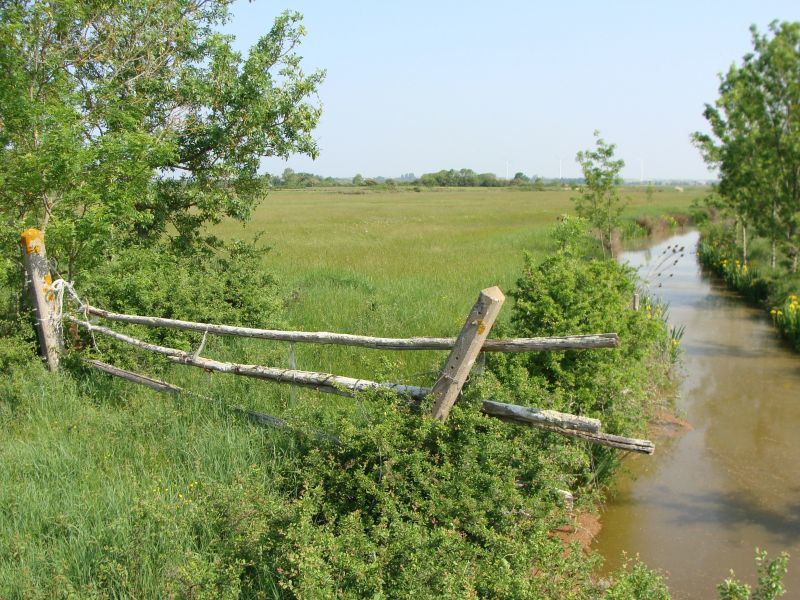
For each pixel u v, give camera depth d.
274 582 3.83
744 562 5.45
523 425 4.70
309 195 91.50
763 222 15.25
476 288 14.16
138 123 10.49
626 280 7.94
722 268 21.34
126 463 5.23
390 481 4.55
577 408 6.59
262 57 11.09
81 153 7.96
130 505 4.50
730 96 15.27
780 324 13.38
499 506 4.54
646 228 35.91
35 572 3.90
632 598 3.48
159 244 11.28
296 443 5.33
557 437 5.12
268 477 4.95
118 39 11.05
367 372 7.94
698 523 6.07
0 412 6.39
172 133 11.04
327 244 24.39
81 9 10.05
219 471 5.03
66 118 8.13
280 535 4.02
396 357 8.49
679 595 5.00
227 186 11.95
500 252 21.70
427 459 4.73
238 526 4.16
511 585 3.52
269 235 28.16
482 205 62.12
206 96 11.09
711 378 10.41
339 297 12.37
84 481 4.90
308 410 5.50
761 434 8.13
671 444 7.89
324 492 4.64
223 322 8.86
